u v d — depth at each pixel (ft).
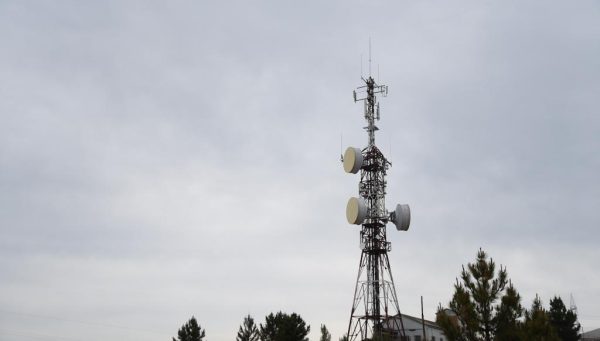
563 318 198.29
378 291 171.42
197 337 246.68
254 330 261.65
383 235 175.11
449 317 93.61
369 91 189.06
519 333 87.25
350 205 172.86
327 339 240.73
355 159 175.63
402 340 168.14
